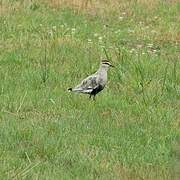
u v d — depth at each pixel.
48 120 16.25
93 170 13.62
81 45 22.48
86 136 15.34
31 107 17.09
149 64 20.59
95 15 26.66
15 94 17.78
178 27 25.67
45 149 14.51
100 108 17.25
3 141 14.88
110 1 28.28
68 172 13.52
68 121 16.22
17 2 26.77
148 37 24.25
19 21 24.67
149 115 16.83
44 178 13.09
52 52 21.61
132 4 28.16
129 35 24.34
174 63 20.69
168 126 16.25
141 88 18.80
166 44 23.75
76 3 27.53
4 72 19.67
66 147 14.77
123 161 14.12
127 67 20.22
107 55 20.64
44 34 23.53
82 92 17.52
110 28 25.25
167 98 18.30
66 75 19.80
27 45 22.22
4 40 22.67
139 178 13.13
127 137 15.41
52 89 18.55
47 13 26.19
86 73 20.06
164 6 28.28
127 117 16.67
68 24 25.19
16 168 13.56
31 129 15.46
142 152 14.66
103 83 17.58
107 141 15.06
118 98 18.05
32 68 20.09
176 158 10.76
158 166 13.83
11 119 16.16
